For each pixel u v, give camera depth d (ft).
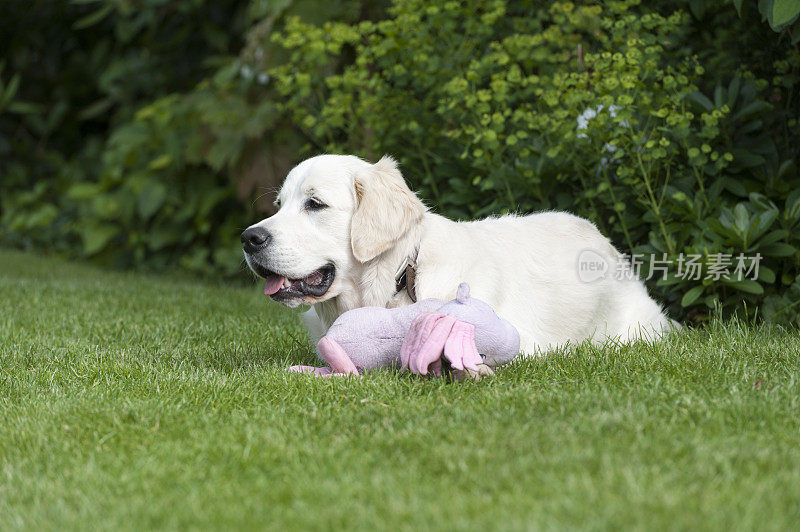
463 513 11.57
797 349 20.68
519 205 30.48
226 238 48.01
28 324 27.94
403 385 18.11
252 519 11.71
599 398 16.51
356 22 39.42
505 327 19.02
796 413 15.53
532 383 18.13
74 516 12.09
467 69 31.96
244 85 45.47
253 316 30.01
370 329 19.04
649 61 27.86
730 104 28.02
